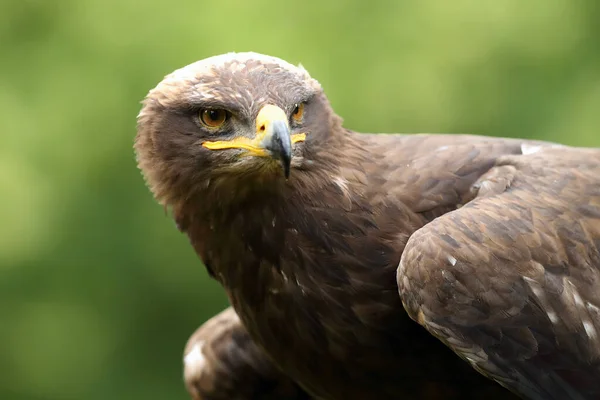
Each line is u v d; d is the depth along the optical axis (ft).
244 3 62.80
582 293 31.32
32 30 67.00
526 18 63.67
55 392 68.64
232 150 32.83
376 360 33.55
